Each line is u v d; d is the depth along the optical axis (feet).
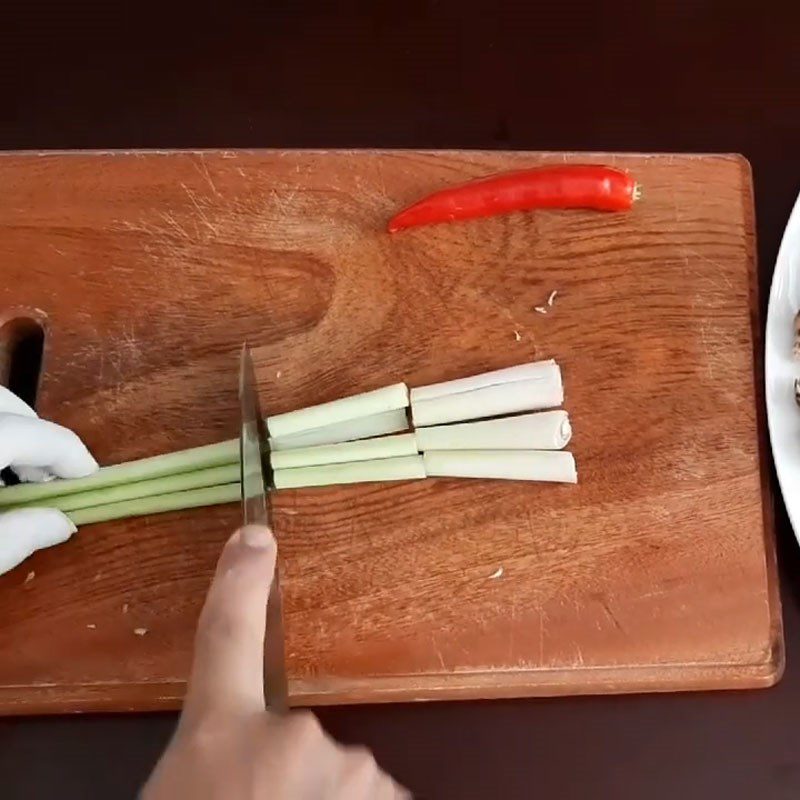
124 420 2.84
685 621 2.74
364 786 1.91
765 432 2.90
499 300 2.93
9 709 2.67
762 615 2.75
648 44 3.41
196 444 2.82
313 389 2.86
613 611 2.73
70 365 2.87
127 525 2.76
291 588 2.72
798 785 2.68
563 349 2.90
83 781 2.66
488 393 2.82
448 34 3.42
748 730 2.73
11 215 2.96
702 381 2.89
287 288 2.93
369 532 2.76
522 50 3.40
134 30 3.38
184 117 3.29
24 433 2.51
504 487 2.80
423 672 2.69
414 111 3.31
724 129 3.30
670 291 2.94
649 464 2.82
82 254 2.94
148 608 2.71
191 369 2.87
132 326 2.90
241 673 1.91
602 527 2.78
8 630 2.69
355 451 2.79
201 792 1.77
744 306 2.94
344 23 3.42
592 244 2.97
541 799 2.66
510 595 2.73
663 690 2.74
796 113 3.32
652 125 3.30
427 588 2.73
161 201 2.98
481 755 2.70
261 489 2.68
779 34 3.43
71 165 2.98
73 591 2.72
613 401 2.86
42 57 3.34
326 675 2.68
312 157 3.01
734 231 2.99
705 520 2.79
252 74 3.35
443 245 2.96
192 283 2.93
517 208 2.93
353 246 2.96
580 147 3.27
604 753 2.71
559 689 2.71
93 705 2.67
